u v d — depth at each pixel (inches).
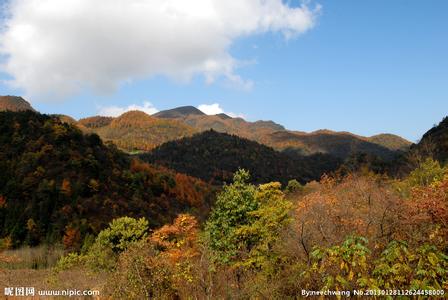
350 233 331.9
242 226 545.0
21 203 3068.4
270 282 372.8
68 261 828.0
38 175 3341.5
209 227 602.2
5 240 2564.0
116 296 390.9
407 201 353.1
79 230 2578.7
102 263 680.4
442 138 2459.4
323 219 388.8
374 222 326.0
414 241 275.9
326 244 337.1
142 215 3228.3
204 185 5565.9
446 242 265.3
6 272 1026.7
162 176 4377.5
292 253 390.3
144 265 391.2
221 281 412.2
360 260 215.3
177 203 4030.5
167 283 396.8
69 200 3080.7
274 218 511.8
